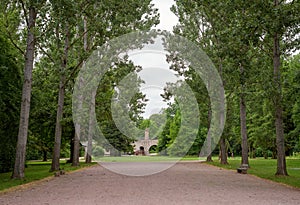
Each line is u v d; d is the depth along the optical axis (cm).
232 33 1702
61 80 2484
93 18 2133
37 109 3158
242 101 2730
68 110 2752
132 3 2094
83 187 1409
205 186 1441
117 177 1880
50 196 1147
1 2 1950
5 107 2031
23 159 1788
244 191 1295
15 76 2180
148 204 959
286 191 1327
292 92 2038
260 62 2264
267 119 4128
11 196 1162
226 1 2003
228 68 1911
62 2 1662
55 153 2414
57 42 2359
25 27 2194
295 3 1634
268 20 1584
